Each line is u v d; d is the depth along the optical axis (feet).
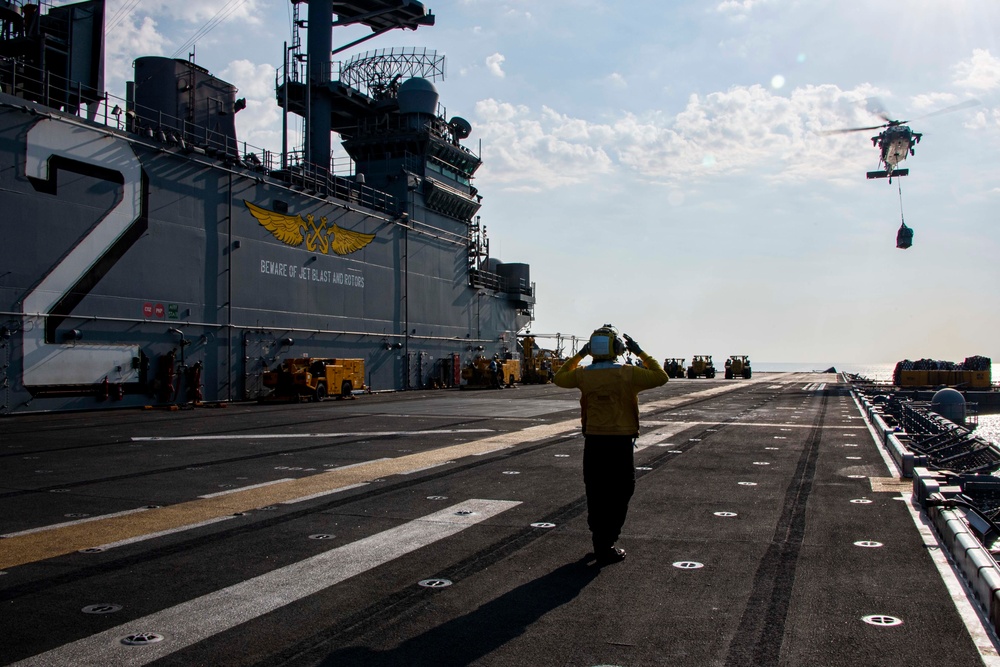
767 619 18.34
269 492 35.88
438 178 189.57
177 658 15.88
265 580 21.57
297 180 135.95
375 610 19.01
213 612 18.80
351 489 36.76
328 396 127.03
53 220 90.79
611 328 25.14
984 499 32.35
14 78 91.50
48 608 19.07
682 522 29.43
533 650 16.39
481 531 27.78
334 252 145.48
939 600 19.69
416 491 36.19
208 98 123.24
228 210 118.42
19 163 87.10
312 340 138.62
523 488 37.04
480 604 19.51
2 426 72.69
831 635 17.24
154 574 22.17
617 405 23.80
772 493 35.76
